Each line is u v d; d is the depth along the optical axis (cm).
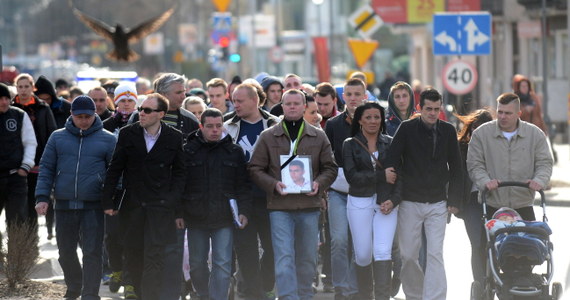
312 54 19500
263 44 14925
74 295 3231
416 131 3075
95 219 3177
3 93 3700
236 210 3078
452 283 3662
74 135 3181
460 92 5966
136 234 3045
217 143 3075
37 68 19288
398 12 10456
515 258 2873
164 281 3077
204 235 3094
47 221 4800
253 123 3331
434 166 3083
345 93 3394
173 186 3028
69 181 3158
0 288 3288
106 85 4734
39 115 4091
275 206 3106
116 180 3044
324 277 3562
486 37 5966
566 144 9544
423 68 15025
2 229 4581
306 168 3100
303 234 3127
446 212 3116
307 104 3491
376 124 3136
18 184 3744
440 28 5972
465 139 3350
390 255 3130
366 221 3144
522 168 3108
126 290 3334
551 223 4962
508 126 3103
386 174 3083
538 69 10581
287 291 3077
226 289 3094
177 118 3375
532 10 9750
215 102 4069
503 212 3020
